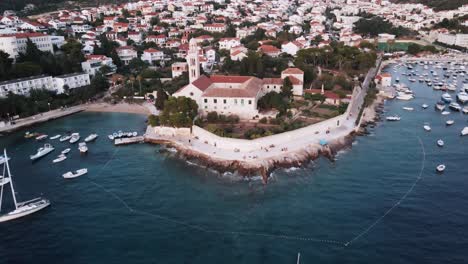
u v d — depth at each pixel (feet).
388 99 607.37
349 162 367.66
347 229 257.75
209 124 429.79
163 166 365.81
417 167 354.95
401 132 452.76
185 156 382.01
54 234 256.52
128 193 312.50
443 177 334.03
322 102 517.55
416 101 596.29
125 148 412.77
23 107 515.91
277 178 336.08
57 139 443.32
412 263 224.33
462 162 365.40
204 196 306.14
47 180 337.52
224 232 256.32
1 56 579.48
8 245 245.24
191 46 491.72
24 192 314.96
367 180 329.11
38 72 596.29
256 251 236.43
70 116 537.24
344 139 412.77
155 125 442.50
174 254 234.17
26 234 257.14
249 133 390.21
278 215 275.80
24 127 483.92
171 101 435.12
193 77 504.43
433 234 251.39
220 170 348.38
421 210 280.10
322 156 378.32
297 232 255.09
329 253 233.96
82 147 401.49
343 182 326.03
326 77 605.31
